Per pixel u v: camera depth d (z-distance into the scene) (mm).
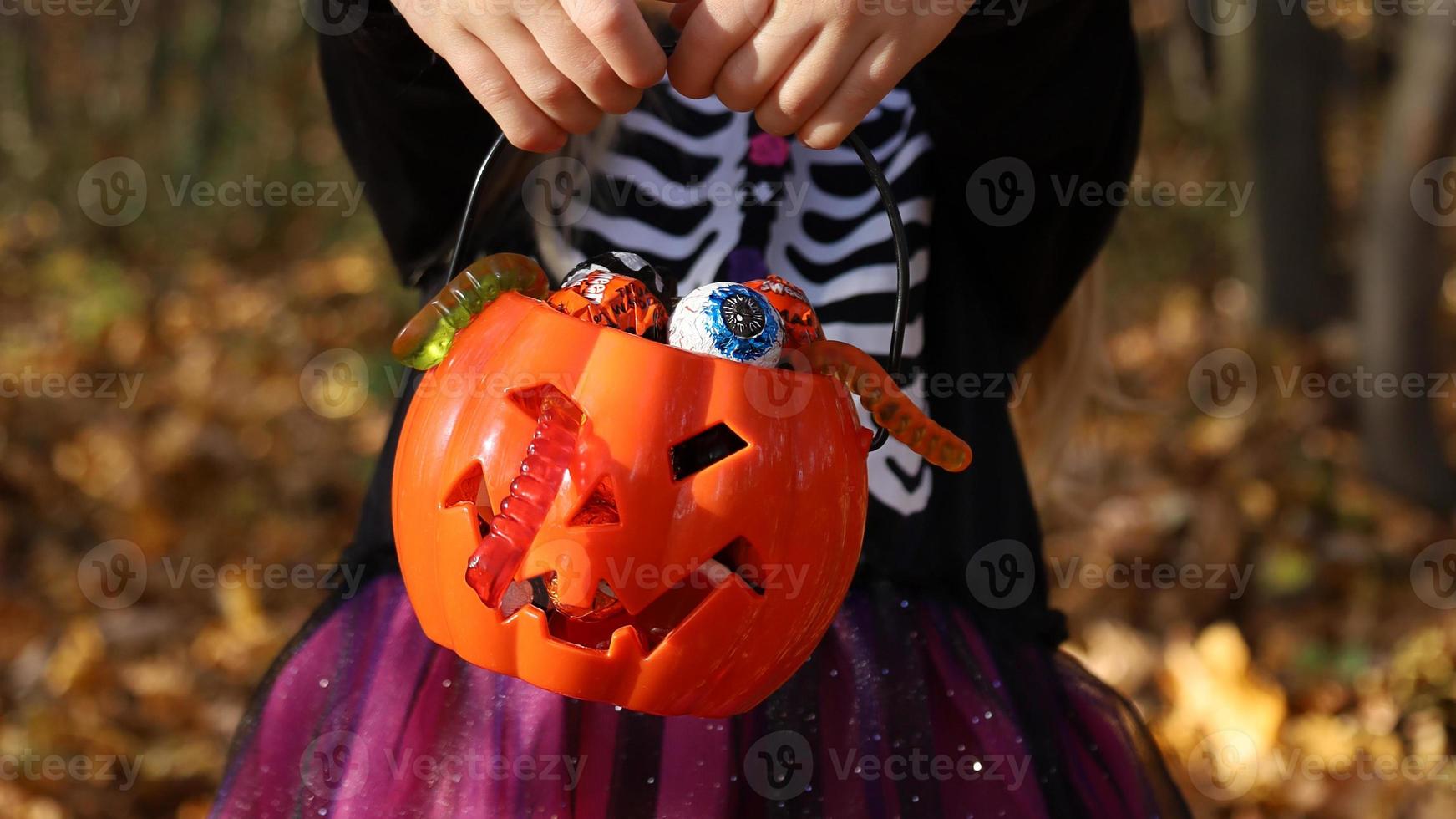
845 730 1228
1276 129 5848
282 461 4934
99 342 6164
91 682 3342
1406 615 3947
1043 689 1358
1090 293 1650
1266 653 3814
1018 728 1271
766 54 979
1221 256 7621
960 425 1363
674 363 965
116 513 4398
